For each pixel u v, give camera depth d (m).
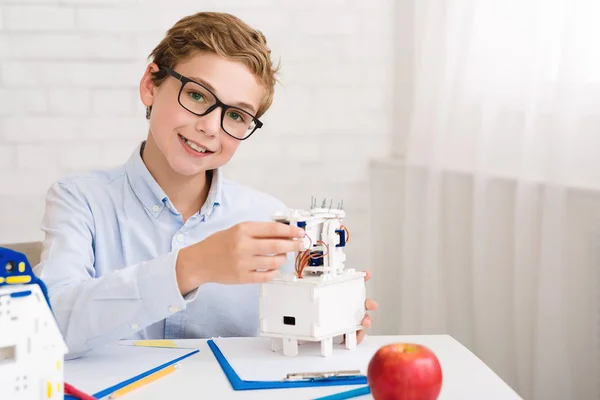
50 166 2.37
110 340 0.98
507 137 1.68
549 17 1.51
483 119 1.70
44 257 1.18
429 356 0.74
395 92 2.55
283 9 2.48
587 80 1.43
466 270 1.87
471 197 1.83
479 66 1.79
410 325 2.12
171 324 1.29
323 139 2.54
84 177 1.30
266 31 2.48
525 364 1.54
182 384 0.87
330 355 0.99
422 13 2.15
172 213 1.31
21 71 2.33
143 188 1.29
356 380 0.87
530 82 1.54
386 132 2.58
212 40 1.15
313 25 2.50
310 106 2.52
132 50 2.39
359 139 2.56
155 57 1.25
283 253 0.95
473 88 1.82
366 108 2.55
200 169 1.21
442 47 1.95
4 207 2.35
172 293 0.95
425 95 2.06
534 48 1.54
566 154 1.42
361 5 2.53
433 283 1.94
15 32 2.32
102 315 0.97
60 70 2.35
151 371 0.90
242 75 1.17
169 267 0.95
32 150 2.36
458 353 1.01
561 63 1.43
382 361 0.74
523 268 1.53
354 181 2.56
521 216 1.53
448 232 1.91
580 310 1.42
